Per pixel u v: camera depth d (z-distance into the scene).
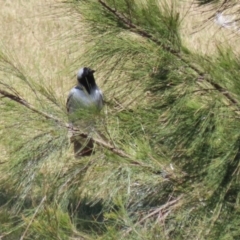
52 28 17.27
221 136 5.11
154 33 5.46
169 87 5.43
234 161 5.05
